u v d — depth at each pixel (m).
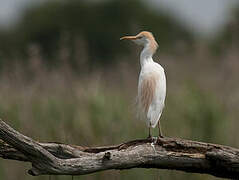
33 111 12.26
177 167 7.98
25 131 11.65
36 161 6.97
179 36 40.72
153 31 40.28
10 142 6.82
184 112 12.30
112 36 39.91
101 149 8.06
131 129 11.77
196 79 14.87
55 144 8.00
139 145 7.87
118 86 14.90
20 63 14.55
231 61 15.06
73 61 19.05
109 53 39.72
